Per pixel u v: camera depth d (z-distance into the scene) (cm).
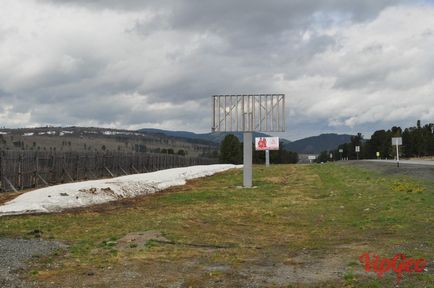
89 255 1216
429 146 10669
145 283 951
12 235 1533
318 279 966
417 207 1941
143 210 2261
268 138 7962
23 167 2909
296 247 1346
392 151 9888
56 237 1505
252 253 1263
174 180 4016
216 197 2872
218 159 10412
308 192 3102
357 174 4178
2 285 921
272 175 5038
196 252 1273
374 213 1912
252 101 3494
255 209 2278
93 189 2642
